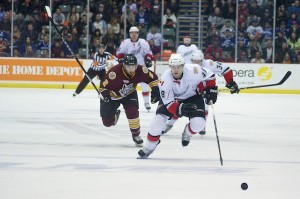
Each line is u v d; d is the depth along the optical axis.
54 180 10.29
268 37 36.41
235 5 36.50
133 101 14.81
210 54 36.56
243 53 36.34
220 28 36.62
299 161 13.06
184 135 13.60
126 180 10.42
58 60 35.62
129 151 14.09
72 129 18.36
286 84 35.91
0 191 9.32
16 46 35.84
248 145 15.62
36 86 35.62
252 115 23.91
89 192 9.36
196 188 9.85
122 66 14.30
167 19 36.38
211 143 15.85
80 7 36.31
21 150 13.91
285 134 18.30
